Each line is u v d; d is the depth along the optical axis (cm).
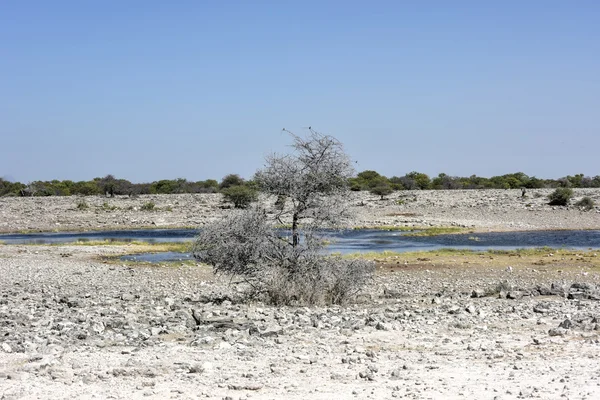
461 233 6888
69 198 11869
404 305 2269
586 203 8975
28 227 8269
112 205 10725
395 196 11038
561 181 14250
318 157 2414
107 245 5872
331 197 2408
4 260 4644
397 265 4022
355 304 2347
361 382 1081
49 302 2367
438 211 9044
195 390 1036
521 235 6625
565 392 960
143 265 4306
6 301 2394
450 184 14438
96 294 2712
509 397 949
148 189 13912
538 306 2108
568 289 2553
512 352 1343
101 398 981
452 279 3322
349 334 1587
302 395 992
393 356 1320
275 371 1170
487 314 1950
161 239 6662
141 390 1034
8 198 11956
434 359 1283
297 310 2061
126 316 1914
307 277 2328
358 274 2389
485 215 8525
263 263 2333
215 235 2339
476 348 1392
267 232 2355
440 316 1914
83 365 1226
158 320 1833
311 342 1491
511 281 3186
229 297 2481
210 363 1225
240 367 1216
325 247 2406
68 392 1019
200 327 1698
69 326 1714
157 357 1310
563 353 1320
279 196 2419
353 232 7062
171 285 3145
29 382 1084
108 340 1525
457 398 953
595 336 1507
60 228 8150
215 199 11188
